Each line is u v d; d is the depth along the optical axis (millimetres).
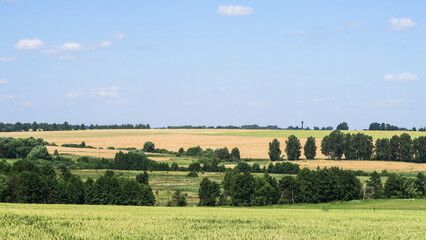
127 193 96750
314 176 106688
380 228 46844
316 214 62625
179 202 97062
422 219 56656
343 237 40875
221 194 103500
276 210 73625
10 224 42219
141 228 42344
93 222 45406
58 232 39500
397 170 163375
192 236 39531
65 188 95375
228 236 39812
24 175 93438
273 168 159500
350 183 108250
